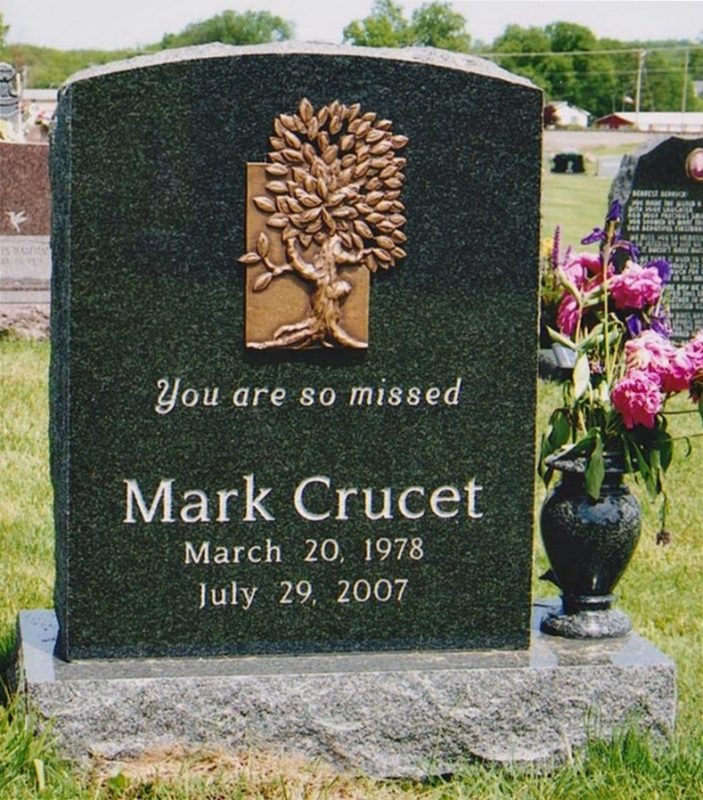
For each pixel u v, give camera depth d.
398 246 3.20
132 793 3.05
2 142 7.54
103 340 3.14
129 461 3.16
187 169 3.13
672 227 7.43
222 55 3.12
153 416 3.16
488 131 3.20
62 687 3.10
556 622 3.34
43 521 4.41
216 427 3.18
